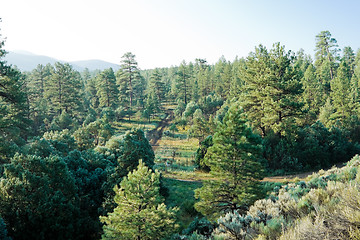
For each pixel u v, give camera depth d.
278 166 29.17
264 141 31.42
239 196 13.91
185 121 64.19
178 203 22.98
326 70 67.12
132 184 12.60
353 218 2.70
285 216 5.32
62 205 14.64
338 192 4.45
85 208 19.05
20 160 15.98
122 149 30.08
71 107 72.56
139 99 90.31
